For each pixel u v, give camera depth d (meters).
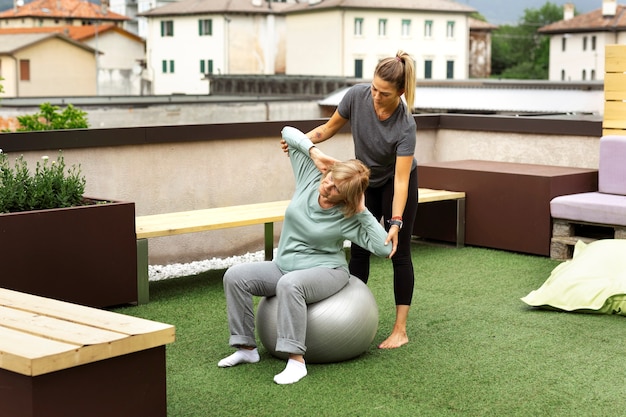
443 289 6.05
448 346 4.68
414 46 72.62
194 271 6.87
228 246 7.47
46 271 5.14
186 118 29.33
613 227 6.80
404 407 3.76
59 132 6.28
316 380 4.09
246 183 7.53
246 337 4.27
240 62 75.50
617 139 7.18
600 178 7.31
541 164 8.30
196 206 7.21
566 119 8.09
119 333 3.15
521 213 7.29
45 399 2.92
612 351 4.61
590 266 5.52
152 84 80.31
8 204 5.18
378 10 70.62
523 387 4.03
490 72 100.50
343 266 4.33
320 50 70.81
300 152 4.40
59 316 3.44
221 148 7.33
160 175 6.96
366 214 4.21
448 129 8.99
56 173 5.55
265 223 6.59
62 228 5.19
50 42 71.81
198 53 77.38
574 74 85.38
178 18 78.88
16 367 2.89
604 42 82.62
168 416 3.65
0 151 5.60
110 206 5.39
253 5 75.25
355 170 4.12
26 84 71.06
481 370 4.27
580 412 3.72
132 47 85.38
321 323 4.18
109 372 3.09
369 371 4.23
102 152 6.59
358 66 70.44
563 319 5.25
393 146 4.51
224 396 3.89
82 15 99.25
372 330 4.34
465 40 74.75
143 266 5.59
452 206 7.70
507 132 8.53
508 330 5.01
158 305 5.59
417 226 7.95
